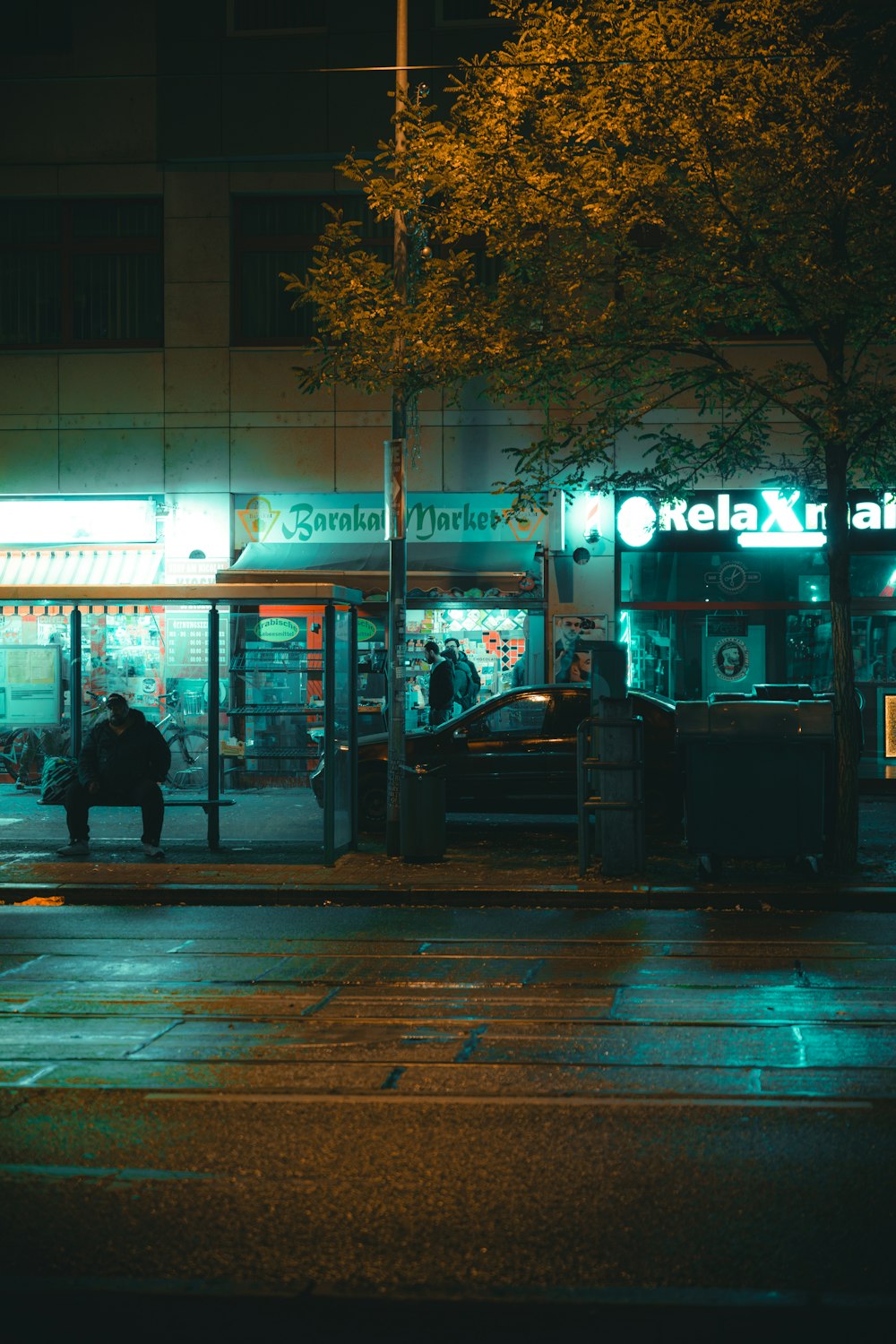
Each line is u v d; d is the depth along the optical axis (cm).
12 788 1934
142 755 1384
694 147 1288
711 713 1241
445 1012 774
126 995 820
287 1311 400
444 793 1358
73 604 1431
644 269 1353
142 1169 522
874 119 1267
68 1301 407
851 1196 490
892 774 2028
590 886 1200
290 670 1430
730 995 809
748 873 1277
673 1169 518
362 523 2109
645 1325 392
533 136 1351
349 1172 516
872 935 1020
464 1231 458
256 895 1196
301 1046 701
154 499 2136
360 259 1382
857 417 1348
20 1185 506
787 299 1296
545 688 1585
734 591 2083
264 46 2109
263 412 2125
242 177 2130
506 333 1333
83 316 2167
